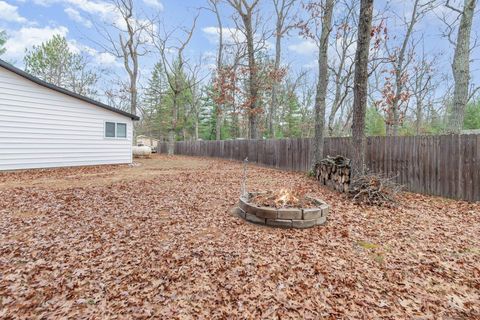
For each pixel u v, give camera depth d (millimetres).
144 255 3086
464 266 2891
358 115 5965
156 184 7113
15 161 8781
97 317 2086
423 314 2148
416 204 5406
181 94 28062
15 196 5402
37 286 2465
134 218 4355
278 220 4000
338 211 4867
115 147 11742
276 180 8180
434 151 6199
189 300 2307
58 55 21672
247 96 16969
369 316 2119
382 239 3619
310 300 2314
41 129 9391
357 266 2889
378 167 7375
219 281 2588
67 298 2314
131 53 18266
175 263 2908
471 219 4441
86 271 2730
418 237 3688
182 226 4039
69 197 5449
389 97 13055
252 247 3330
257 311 2176
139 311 2160
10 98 8594
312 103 26000
